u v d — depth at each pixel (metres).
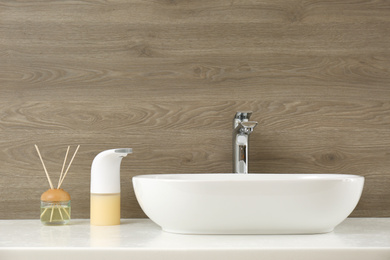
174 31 1.48
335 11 1.50
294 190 1.06
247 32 1.49
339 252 0.97
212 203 1.07
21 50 1.46
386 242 1.04
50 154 1.45
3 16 1.46
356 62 1.50
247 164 1.38
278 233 1.13
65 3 1.47
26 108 1.46
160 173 1.46
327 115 1.49
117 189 1.31
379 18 1.51
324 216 1.10
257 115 1.48
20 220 1.41
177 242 1.04
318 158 1.48
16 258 0.98
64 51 1.47
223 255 0.97
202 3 1.49
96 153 1.46
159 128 1.47
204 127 1.47
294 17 1.50
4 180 1.44
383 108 1.49
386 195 1.48
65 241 1.06
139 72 1.48
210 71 1.48
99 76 1.47
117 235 1.13
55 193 1.29
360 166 1.48
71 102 1.46
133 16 1.48
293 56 1.49
